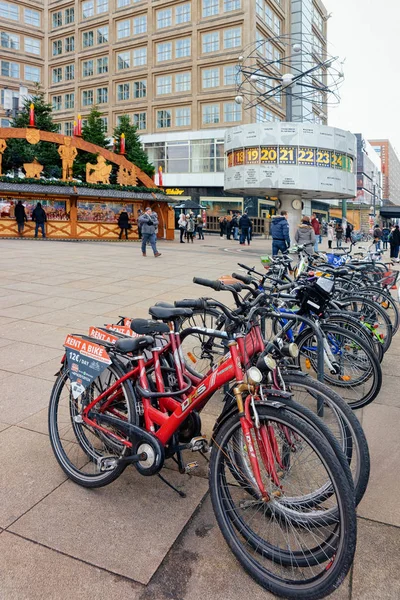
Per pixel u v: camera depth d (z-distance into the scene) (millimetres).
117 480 2873
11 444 3234
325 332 4070
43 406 3816
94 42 48594
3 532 2369
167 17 43906
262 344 2625
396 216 64750
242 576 2123
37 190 22578
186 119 43750
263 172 19391
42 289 8742
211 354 3459
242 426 2186
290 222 21188
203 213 39062
